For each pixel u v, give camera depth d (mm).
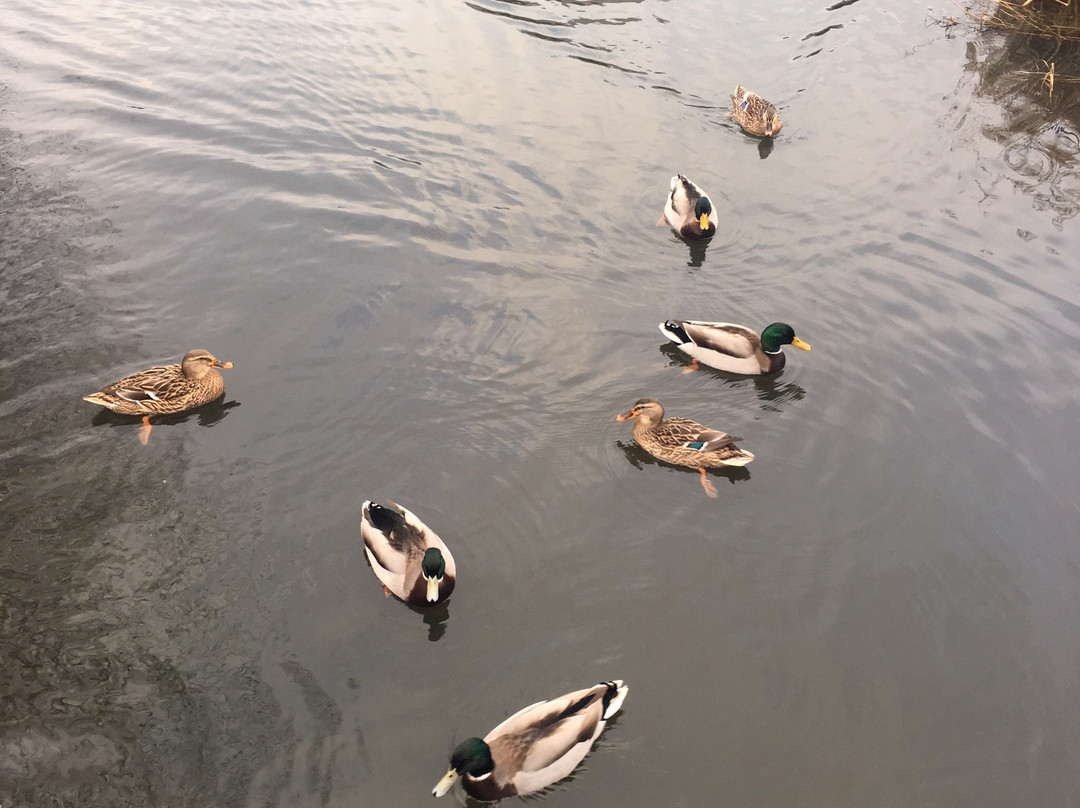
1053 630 8406
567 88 17469
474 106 16719
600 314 12375
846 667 8000
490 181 14766
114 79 16719
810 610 8508
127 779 6867
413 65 17922
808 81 18047
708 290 12984
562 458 10141
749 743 7375
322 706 7453
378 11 20078
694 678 7859
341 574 8617
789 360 11898
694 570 8875
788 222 14422
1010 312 12500
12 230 12711
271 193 14000
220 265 12508
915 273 13266
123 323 11398
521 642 8102
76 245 12586
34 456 9578
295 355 11164
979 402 11062
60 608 8062
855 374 11602
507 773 6871
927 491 9836
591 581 8719
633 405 10461
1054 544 9258
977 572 8938
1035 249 13703
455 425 10406
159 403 10109
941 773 7203
